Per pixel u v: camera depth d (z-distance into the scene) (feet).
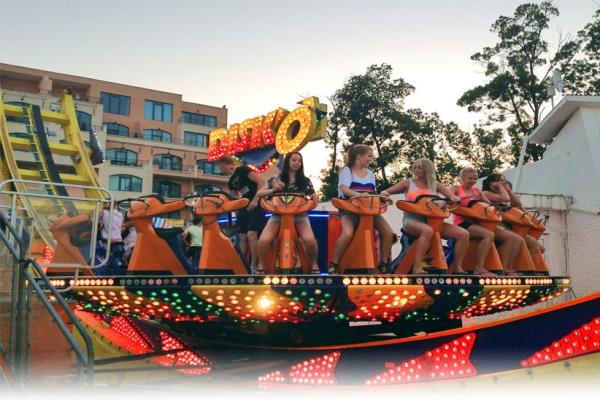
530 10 122.31
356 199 19.20
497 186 24.07
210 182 182.91
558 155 54.29
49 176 35.65
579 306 16.66
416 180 21.54
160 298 19.35
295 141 32.94
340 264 19.45
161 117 193.98
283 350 21.94
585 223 49.03
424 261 19.94
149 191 170.30
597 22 119.55
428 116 140.46
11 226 17.28
